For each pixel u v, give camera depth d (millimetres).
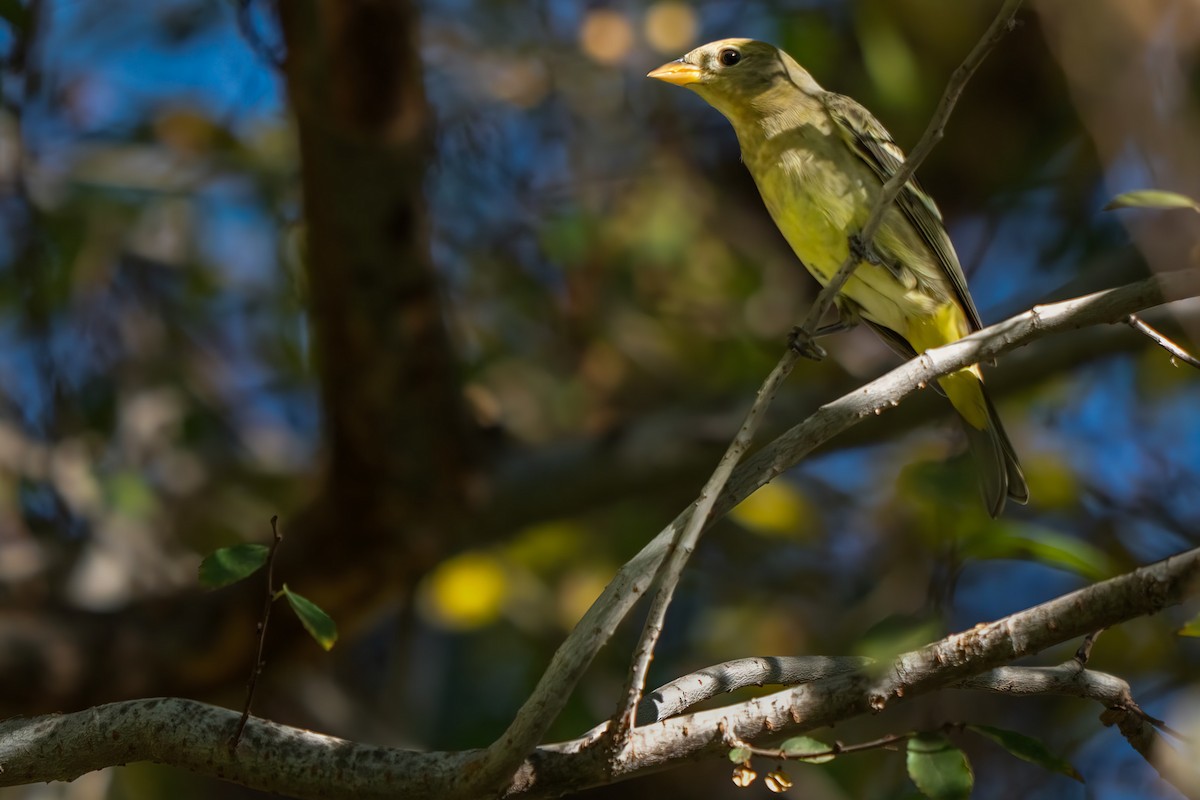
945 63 12062
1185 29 5867
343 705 11367
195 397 12664
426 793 4992
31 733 5320
